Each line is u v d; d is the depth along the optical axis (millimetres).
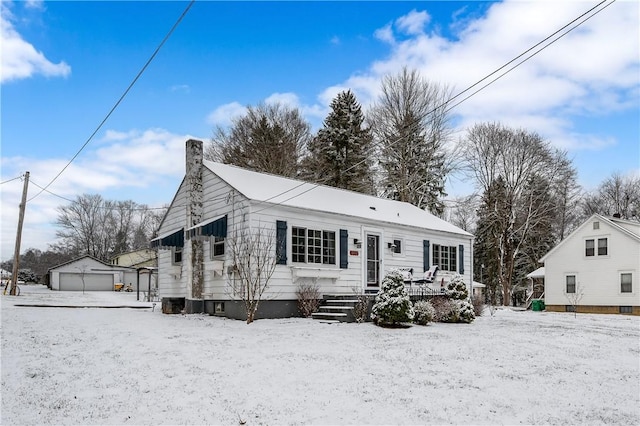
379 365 8312
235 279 15164
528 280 43125
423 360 8867
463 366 8453
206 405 5957
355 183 35281
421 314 14688
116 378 7180
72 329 12016
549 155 37344
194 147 17516
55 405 5961
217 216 16516
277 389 6656
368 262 18719
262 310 14789
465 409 6008
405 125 32156
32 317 14695
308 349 9547
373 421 5477
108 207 65000
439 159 34844
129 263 60719
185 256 17938
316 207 16844
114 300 28938
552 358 9484
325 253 16984
